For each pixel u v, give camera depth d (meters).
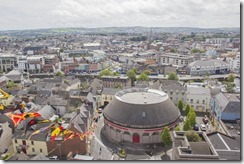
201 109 136.12
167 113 104.00
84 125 97.25
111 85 179.88
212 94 135.00
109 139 104.00
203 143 64.06
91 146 97.00
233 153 64.81
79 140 88.75
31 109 110.81
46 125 95.56
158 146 97.31
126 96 116.19
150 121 98.94
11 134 97.25
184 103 137.88
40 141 88.62
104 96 146.50
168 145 96.94
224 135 76.75
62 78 194.88
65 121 103.81
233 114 103.44
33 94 145.00
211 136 76.00
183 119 122.50
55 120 102.19
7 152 90.88
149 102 105.62
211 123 120.12
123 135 101.31
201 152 61.47
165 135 91.75
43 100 130.75
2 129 92.25
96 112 134.62
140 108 101.56
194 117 106.38
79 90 149.12
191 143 64.25
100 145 98.44
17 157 75.69
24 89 155.88
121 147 97.12
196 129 110.62
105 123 110.25
